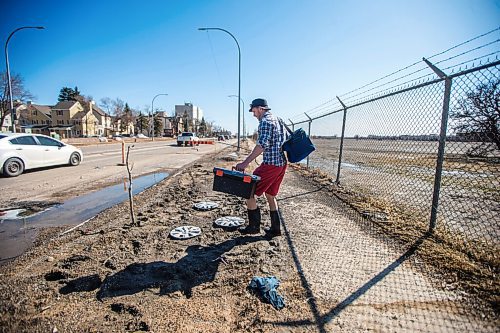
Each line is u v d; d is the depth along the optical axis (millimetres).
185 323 2045
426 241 3473
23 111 78875
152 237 3752
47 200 5930
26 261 3037
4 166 8609
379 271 2797
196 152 21594
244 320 2076
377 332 1950
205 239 3701
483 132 3555
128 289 2490
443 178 7863
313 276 2713
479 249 3178
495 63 2811
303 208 5168
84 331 1959
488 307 2182
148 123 92750
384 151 5750
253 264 2965
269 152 3525
